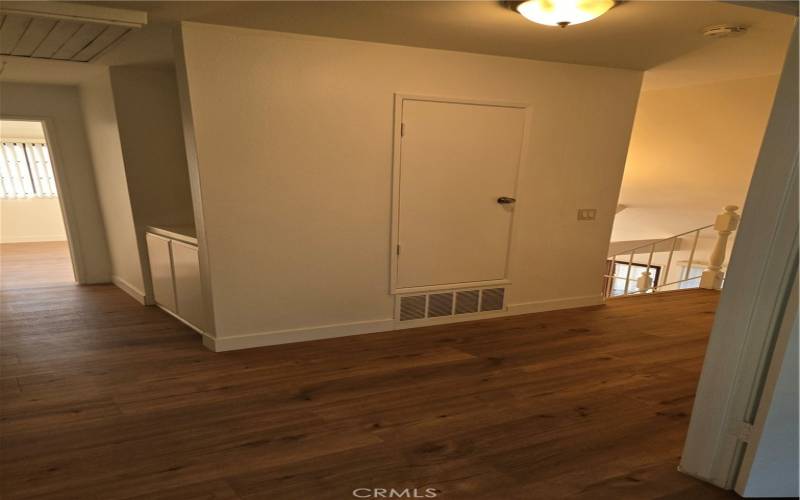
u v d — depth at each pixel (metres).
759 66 3.52
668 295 4.97
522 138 3.75
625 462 2.06
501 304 4.08
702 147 4.96
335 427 2.30
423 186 3.52
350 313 3.53
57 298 4.53
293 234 3.21
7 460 2.01
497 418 2.42
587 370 3.04
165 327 3.69
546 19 2.33
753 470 1.78
